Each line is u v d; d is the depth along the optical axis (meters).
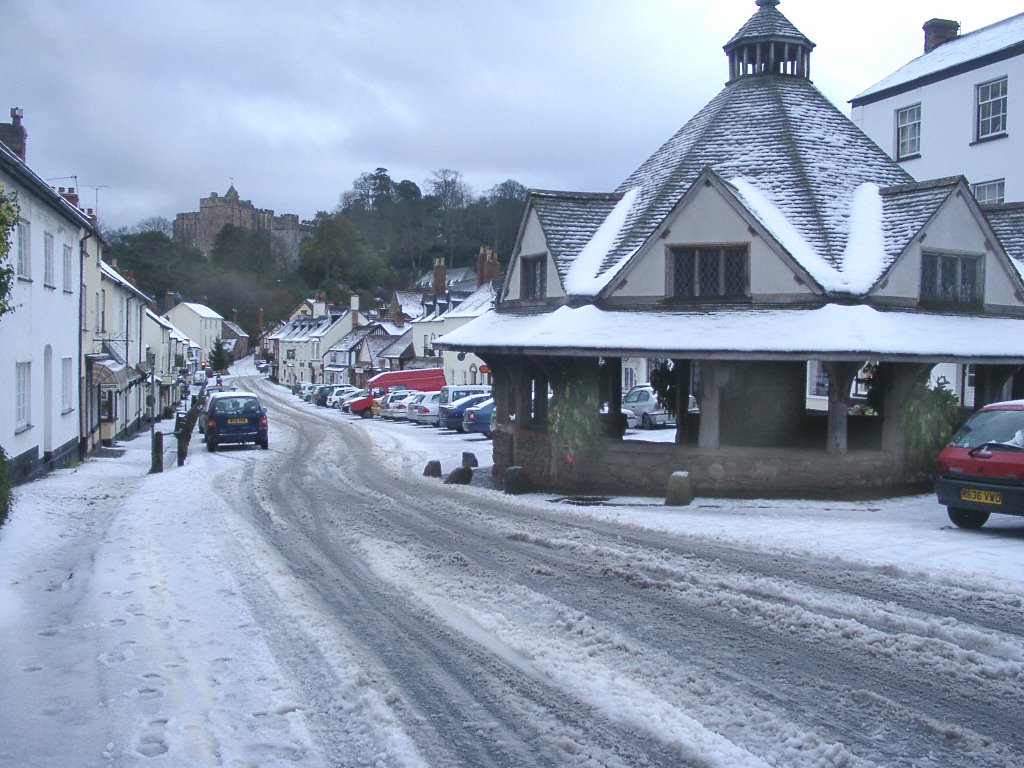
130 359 37.72
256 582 8.78
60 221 20.39
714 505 13.31
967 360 13.87
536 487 16.41
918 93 25.94
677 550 9.74
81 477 18.88
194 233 149.62
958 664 6.02
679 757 4.76
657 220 16.45
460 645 6.70
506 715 5.35
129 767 4.73
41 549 10.48
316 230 122.25
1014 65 23.00
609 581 8.49
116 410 32.56
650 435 29.28
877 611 7.14
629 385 46.56
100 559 10.02
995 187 23.73
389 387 52.19
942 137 25.19
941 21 28.56
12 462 16.09
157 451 21.36
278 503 14.94
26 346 17.27
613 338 14.48
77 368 23.17
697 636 6.73
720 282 15.07
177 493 16.50
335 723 5.32
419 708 5.47
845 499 13.80
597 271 16.41
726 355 13.69
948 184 15.19
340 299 112.88
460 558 9.73
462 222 118.62
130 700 5.67
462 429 34.97
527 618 7.36
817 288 14.10
